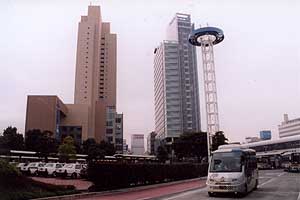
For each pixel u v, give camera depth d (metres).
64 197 18.95
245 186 19.81
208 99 77.88
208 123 76.56
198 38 79.88
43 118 94.50
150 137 174.25
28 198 17.66
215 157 20.83
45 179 36.31
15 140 66.31
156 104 167.50
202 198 18.81
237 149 21.05
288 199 17.70
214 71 78.44
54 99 95.88
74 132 109.12
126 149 165.38
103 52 145.88
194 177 43.81
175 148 77.62
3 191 17.17
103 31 147.88
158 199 19.05
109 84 143.38
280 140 82.75
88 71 134.62
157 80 162.38
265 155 84.19
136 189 25.98
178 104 144.38
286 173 53.75
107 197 20.52
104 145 91.06
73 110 111.00
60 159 66.56
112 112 128.62
